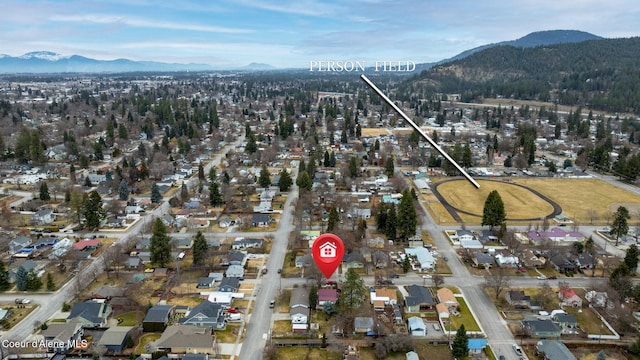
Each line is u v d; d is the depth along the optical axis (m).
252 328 56.09
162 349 50.66
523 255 76.62
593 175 137.62
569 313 59.97
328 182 125.50
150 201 108.12
